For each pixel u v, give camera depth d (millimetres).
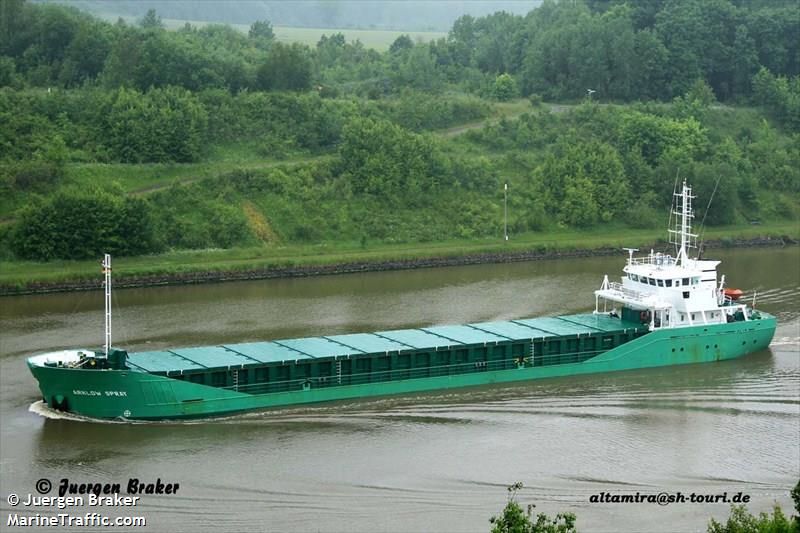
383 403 120375
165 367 115062
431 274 192125
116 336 143875
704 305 140750
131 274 177750
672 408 120188
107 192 196875
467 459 104562
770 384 129250
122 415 112062
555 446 108375
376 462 103438
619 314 147375
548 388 127000
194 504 94250
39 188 197375
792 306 167375
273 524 91000
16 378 125000
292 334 145875
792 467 104250
